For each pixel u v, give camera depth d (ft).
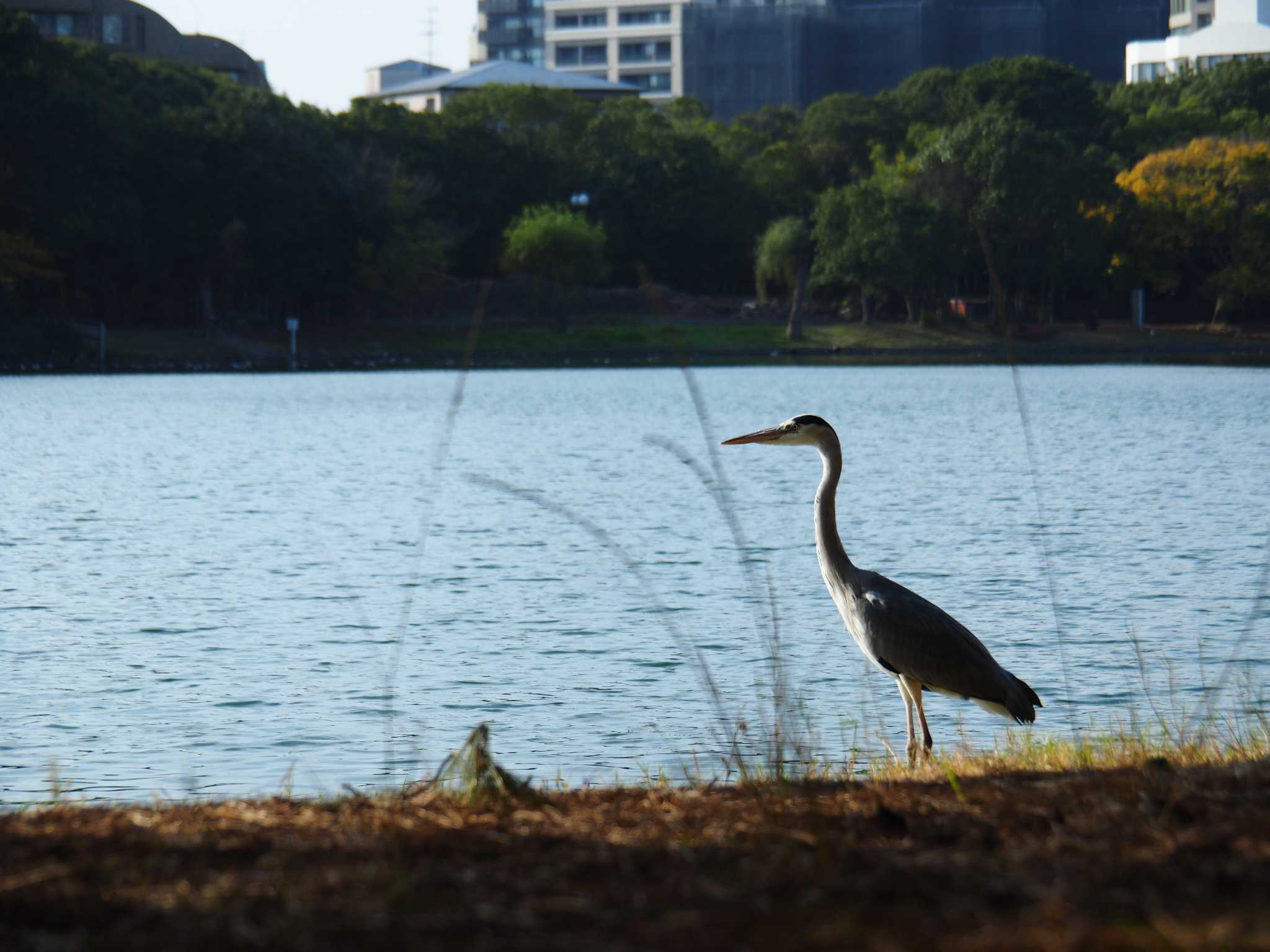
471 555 77.77
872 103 466.70
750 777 27.07
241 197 325.01
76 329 317.63
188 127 322.14
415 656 51.90
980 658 30.01
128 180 322.75
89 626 57.93
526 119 419.33
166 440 161.79
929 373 300.81
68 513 97.76
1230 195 345.92
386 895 16.58
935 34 642.63
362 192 341.41
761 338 370.32
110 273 323.98
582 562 74.64
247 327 356.59
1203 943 14.25
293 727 41.55
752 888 16.87
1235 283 351.46
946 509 96.22
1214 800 21.48
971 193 338.54
